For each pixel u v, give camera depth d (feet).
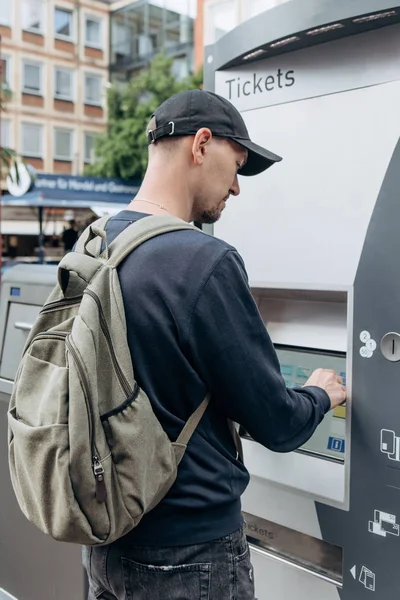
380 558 4.34
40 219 32.09
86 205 30.66
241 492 3.60
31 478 3.18
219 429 3.55
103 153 47.57
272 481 4.99
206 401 3.38
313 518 4.75
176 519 3.36
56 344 3.35
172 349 3.22
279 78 4.81
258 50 4.69
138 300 3.26
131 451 3.10
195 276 3.23
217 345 3.22
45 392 3.22
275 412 3.42
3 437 6.75
